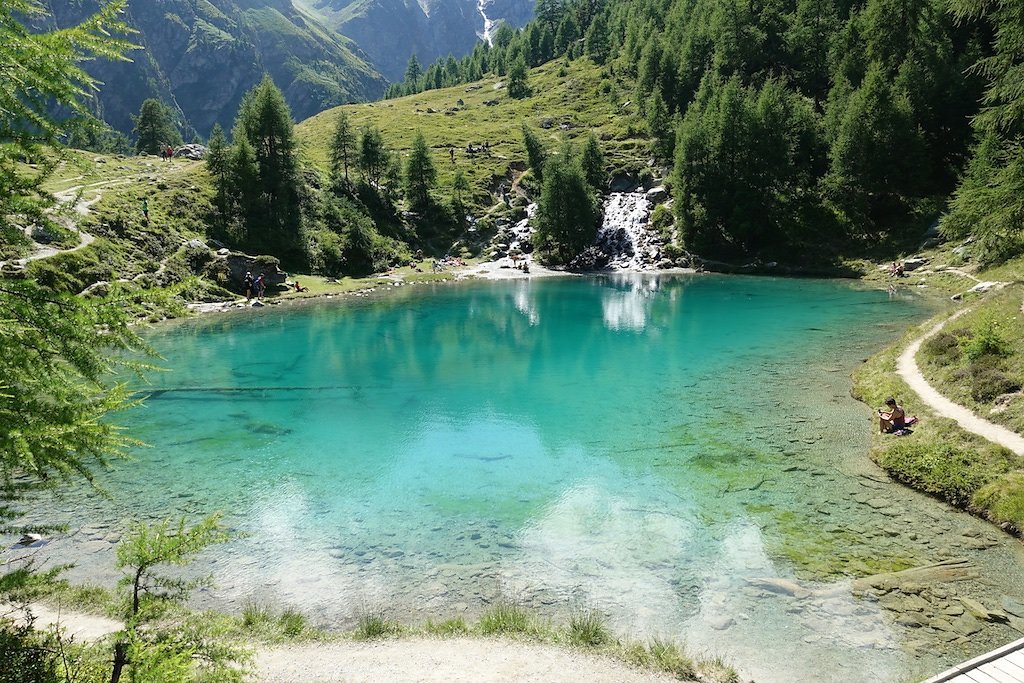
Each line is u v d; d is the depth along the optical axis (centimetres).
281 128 7850
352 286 6894
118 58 582
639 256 8344
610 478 1884
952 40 8544
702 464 1970
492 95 16425
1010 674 907
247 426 2408
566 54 17688
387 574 1397
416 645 1129
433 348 3878
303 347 3916
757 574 1360
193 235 6406
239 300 5800
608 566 1412
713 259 8069
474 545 1515
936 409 2219
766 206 7919
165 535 737
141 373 652
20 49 528
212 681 727
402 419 2483
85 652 807
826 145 8306
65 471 655
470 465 2006
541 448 2141
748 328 4222
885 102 7294
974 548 1445
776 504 1689
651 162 10394
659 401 2642
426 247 8925
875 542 1480
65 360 611
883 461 1914
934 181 7588
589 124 12794
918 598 1258
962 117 7725
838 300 5309
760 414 2442
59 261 4531
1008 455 1761
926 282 5841
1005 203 3203
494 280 7594
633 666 1065
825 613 1217
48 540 1527
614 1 19088
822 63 10181
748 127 8006
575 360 3469
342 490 1831
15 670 755
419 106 16212
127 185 6750
